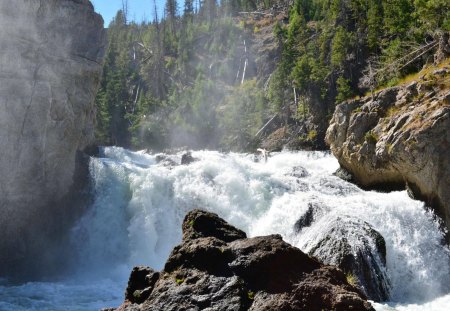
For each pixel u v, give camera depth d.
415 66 38.22
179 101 76.75
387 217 20.98
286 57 63.12
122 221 23.39
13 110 21.27
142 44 105.94
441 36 29.94
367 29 56.50
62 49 23.84
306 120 59.22
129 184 23.89
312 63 57.03
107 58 81.69
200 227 7.86
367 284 16.94
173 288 6.64
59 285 19.06
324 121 55.84
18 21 21.56
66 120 23.69
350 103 28.12
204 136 69.50
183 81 90.75
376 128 25.70
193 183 24.36
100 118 63.59
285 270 6.58
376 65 49.00
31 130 21.94
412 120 23.22
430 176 21.75
